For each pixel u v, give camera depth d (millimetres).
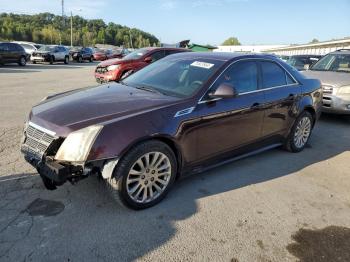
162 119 3461
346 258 2939
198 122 3764
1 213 3277
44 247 2836
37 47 31719
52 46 28969
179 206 3611
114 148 3129
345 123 8008
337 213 3686
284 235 3215
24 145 3527
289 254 2949
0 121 6555
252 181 4352
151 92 4070
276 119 4906
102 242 2943
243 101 4285
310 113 5660
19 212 3309
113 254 2809
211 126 3922
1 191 3688
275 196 3980
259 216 3514
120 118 3268
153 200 3555
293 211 3666
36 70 20391
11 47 22141
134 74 4945
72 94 4148
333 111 7680
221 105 4008
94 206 3480
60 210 3379
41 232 3023
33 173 4152
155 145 3408
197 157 3902
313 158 5371
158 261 2762
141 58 12039
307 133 5695
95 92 4137
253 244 3053
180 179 3936
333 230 3350
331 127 7578
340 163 5207
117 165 3203
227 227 3281
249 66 4559
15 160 4543
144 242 2982
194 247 2957
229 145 4254
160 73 4547
